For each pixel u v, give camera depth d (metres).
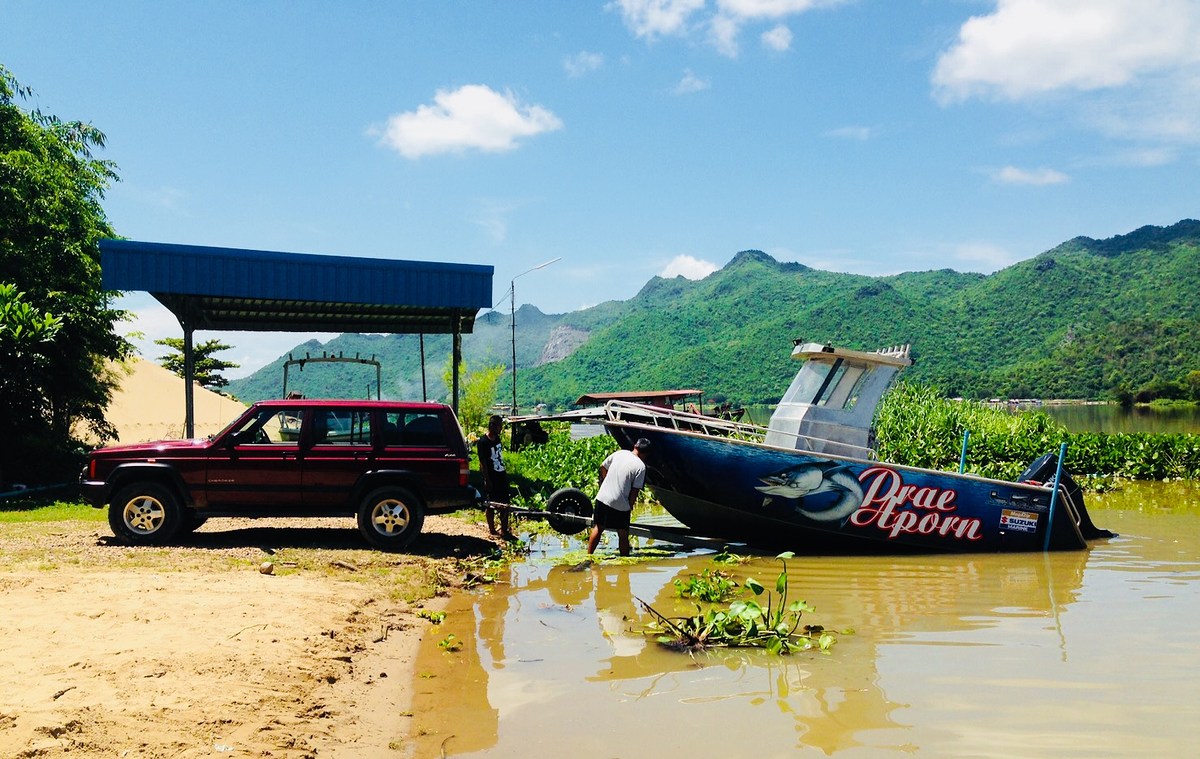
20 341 15.31
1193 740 4.80
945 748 4.68
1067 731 4.93
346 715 5.03
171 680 5.04
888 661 6.38
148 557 9.08
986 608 8.16
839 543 11.44
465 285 17.62
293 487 10.15
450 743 4.72
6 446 16.23
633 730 4.95
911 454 19.98
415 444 10.41
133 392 30.33
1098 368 161.00
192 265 15.98
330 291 16.77
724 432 13.59
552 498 11.84
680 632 6.99
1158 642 6.88
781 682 5.88
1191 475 20.67
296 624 6.58
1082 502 12.14
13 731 4.06
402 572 9.14
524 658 6.45
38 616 6.23
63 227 19.95
